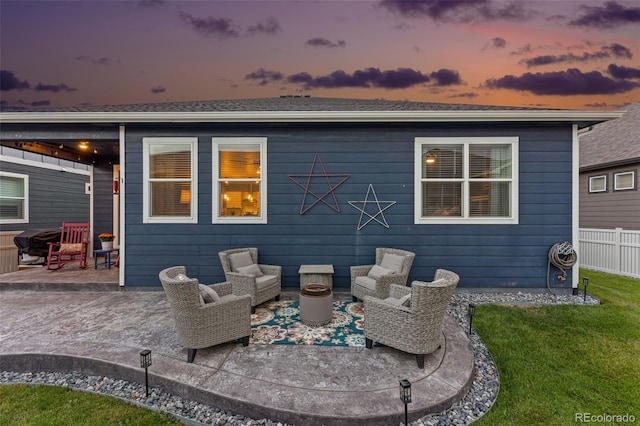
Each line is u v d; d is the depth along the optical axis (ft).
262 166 15.76
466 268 15.48
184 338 8.32
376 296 12.32
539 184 15.19
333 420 6.29
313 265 15.20
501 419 6.61
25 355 8.70
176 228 15.81
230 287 11.14
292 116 14.37
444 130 15.47
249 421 6.58
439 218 15.49
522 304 13.69
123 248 15.74
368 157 15.69
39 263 24.86
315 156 15.76
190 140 15.79
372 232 15.72
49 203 32.01
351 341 9.78
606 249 20.44
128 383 7.98
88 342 9.50
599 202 28.22
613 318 11.90
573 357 9.08
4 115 14.03
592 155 29.71
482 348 9.70
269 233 15.85
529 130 15.19
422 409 6.56
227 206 16.03
